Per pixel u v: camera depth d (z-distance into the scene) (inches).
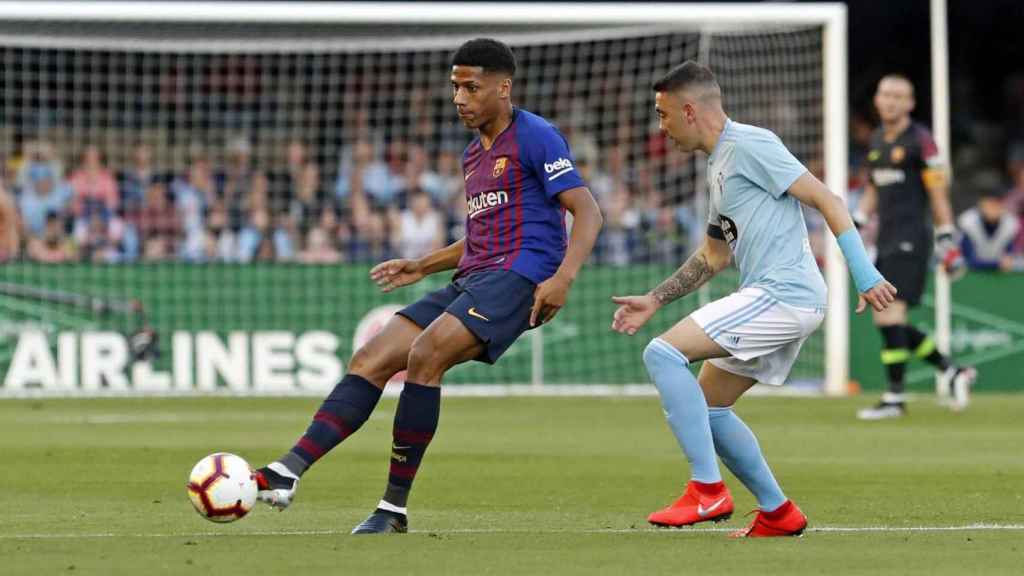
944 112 2246.6
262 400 2268.7
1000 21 3506.4
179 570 769.6
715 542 881.5
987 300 2448.3
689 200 2768.2
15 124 2839.6
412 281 1048.2
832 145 2420.0
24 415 1984.5
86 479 1270.9
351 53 2812.5
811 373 2474.2
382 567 780.0
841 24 2420.0
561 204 952.9
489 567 780.0
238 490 874.1
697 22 2443.4
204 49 2549.2
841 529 957.2
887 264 1931.6
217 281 2401.6
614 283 2453.2
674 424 900.6
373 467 1364.4
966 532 940.6
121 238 2748.5
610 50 2933.1
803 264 904.9
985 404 2172.7
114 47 2524.6
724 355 900.6
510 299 941.8
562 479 1277.1
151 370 2388.0
